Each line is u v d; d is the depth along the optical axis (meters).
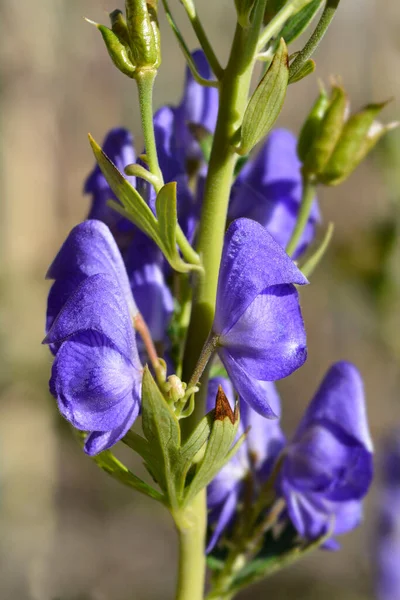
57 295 0.22
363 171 0.82
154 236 0.22
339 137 0.25
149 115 0.21
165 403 0.21
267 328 0.21
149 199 0.23
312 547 0.25
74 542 0.77
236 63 0.22
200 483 0.22
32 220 0.89
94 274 0.21
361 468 0.24
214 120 0.26
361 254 0.59
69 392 0.21
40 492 0.79
